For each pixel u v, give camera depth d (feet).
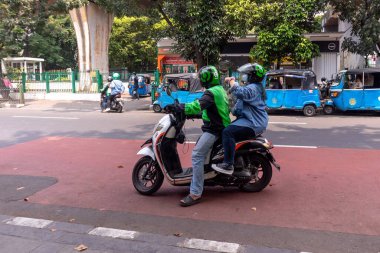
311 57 62.54
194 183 17.39
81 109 64.80
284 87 52.95
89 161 26.50
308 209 16.72
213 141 17.48
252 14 61.72
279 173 22.47
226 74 69.87
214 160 17.94
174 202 18.03
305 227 14.84
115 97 59.06
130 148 30.71
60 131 39.78
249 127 17.61
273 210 16.67
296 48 60.90
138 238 14.21
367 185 19.94
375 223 15.14
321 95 59.52
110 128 41.63
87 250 13.37
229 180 18.22
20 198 18.98
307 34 74.54
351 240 13.66
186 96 54.60
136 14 64.03
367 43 55.67
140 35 130.62
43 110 62.90
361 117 50.31
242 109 17.74
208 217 16.06
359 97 51.85
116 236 14.42
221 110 17.28
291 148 29.53
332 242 13.52
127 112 59.72
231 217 15.99
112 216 16.46
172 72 85.81
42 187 20.68
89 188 20.44
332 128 39.91
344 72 52.85
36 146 32.07
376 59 75.77
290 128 40.11
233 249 13.12
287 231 14.49
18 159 27.43
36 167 25.12
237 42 77.51
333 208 16.78
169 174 18.31
